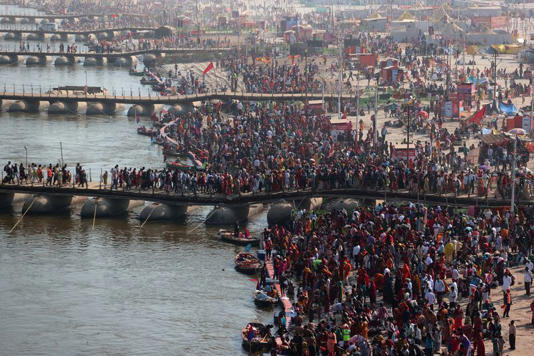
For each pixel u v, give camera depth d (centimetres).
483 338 9112
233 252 13375
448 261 11244
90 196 15538
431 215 12538
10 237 13975
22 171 15738
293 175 15038
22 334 10506
